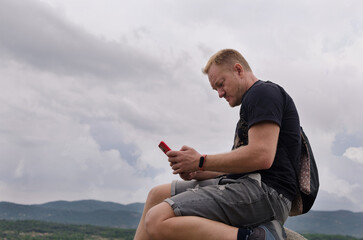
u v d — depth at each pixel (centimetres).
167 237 298
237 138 349
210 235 289
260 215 308
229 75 350
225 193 309
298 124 335
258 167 305
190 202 306
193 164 327
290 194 323
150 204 360
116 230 18362
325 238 13650
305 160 342
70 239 15062
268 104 312
